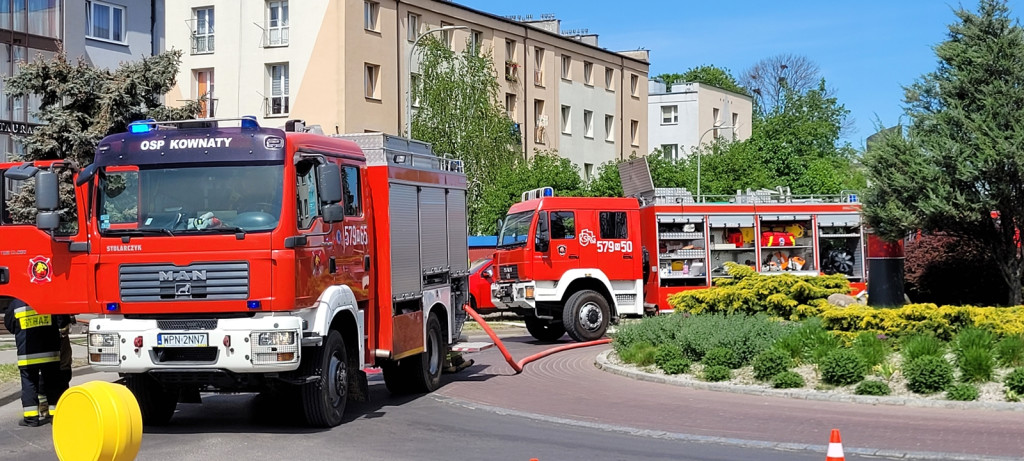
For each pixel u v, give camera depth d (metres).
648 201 27.03
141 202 10.97
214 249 10.68
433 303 14.81
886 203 21.30
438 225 15.12
